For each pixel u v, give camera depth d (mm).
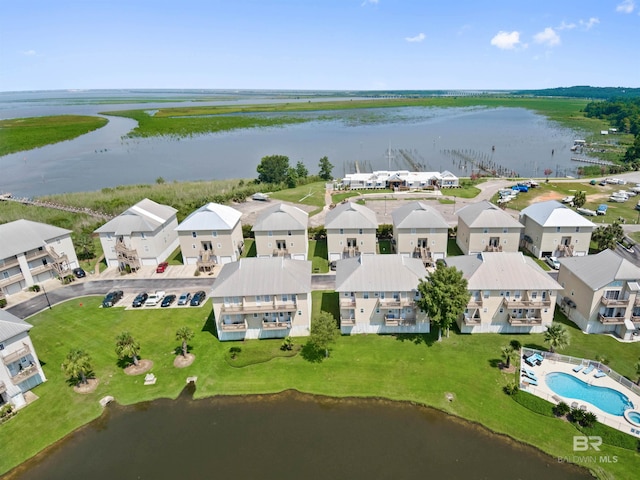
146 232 80750
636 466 38938
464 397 47500
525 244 86625
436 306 53875
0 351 47438
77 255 88562
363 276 58344
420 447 41688
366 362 53719
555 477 38312
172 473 39656
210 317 65062
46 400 49219
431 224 77625
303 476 38719
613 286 55719
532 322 56969
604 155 192375
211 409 47531
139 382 51719
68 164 199500
